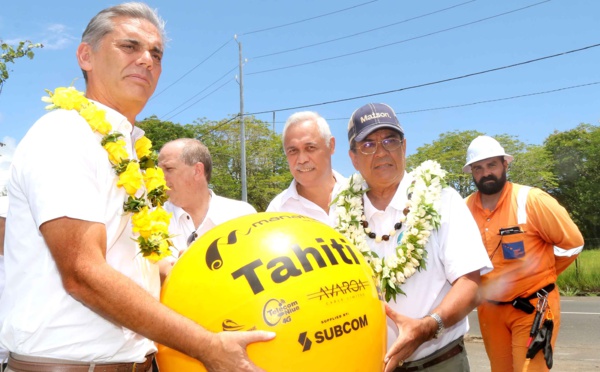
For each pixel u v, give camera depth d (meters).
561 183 45.25
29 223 2.17
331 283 2.15
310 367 2.05
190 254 2.35
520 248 4.49
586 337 8.94
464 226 3.16
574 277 15.45
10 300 2.19
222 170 38.12
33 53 6.99
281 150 40.03
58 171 2.05
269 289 2.10
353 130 3.40
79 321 2.14
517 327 4.45
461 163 41.78
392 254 3.22
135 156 2.57
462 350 3.27
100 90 2.51
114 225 2.31
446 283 3.19
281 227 2.32
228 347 2.00
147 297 1.99
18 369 2.15
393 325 3.11
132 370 2.30
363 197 3.45
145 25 2.54
